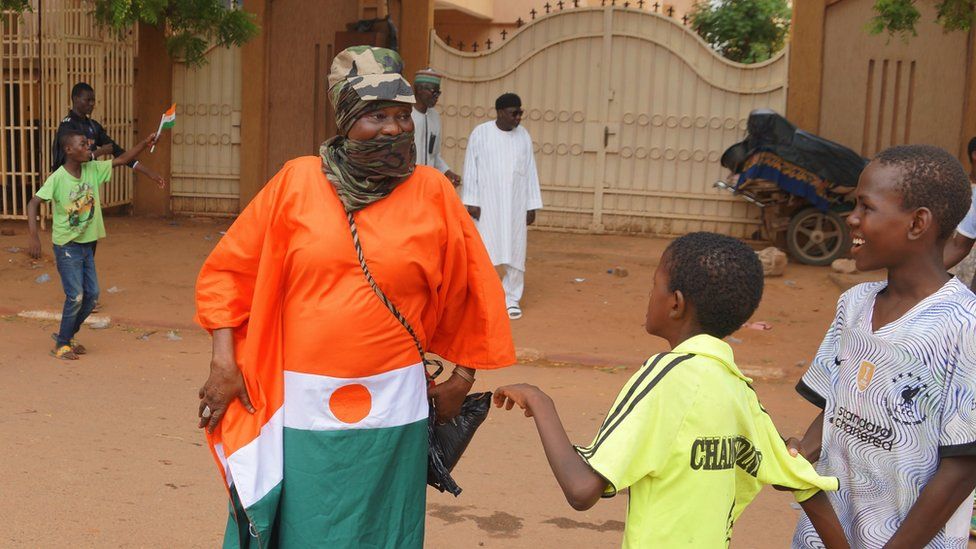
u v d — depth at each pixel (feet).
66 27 39.47
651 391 7.54
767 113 35.78
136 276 32.78
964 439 7.79
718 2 58.03
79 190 23.16
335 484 9.81
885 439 8.27
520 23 42.06
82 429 18.58
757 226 40.86
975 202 15.16
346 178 9.64
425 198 9.96
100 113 41.52
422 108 29.07
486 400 11.04
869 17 38.83
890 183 8.11
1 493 15.30
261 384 9.84
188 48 41.39
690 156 41.32
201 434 18.72
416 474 10.23
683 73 40.91
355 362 9.69
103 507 15.05
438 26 66.95
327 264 9.59
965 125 38.27
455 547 14.37
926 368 8.02
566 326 28.35
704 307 7.76
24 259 34.40
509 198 28.53
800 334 27.89
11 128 40.40
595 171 42.32
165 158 45.24
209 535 14.29
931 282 8.21
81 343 25.35
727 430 7.70
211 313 9.96
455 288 10.43
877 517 8.40
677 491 7.63
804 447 9.15
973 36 37.76
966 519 8.44
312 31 43.88
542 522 15.40
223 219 45.37
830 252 36.83
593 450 7.45
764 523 15.74
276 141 44.91
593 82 41.78
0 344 24.76
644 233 42.32
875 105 39.27
